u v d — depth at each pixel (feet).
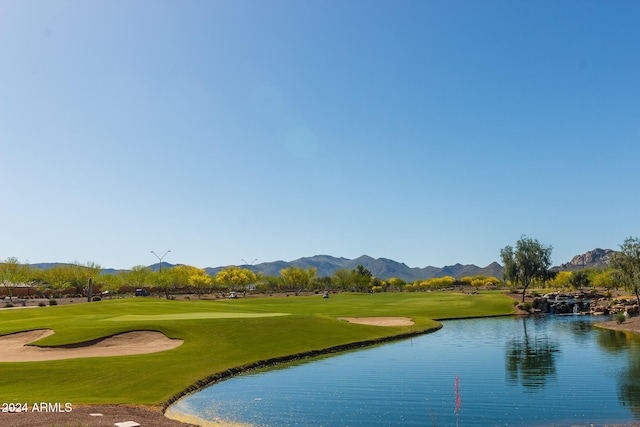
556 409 80.33
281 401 86.33
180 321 151.64
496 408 81.30
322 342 152.35
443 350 148.97
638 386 95.61
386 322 224.74
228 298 446.19
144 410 73.87
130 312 198.29
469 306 316.81
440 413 78.43
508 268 372.38
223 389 95.45
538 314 292.61
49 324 144.25
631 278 250.57
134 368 100.42
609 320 241.96
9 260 463.42
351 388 96.27
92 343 125.18
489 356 136.56
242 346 133.08
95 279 496.23
